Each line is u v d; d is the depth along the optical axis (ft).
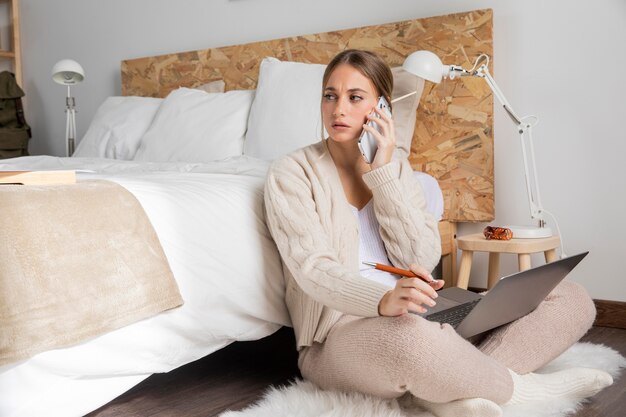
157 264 4.83
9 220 4.14
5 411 4.08
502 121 8.76
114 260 4.57
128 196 4.96
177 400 5.52
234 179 6.23
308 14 10.36
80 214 4.53
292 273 5.15
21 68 14.43
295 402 5.01
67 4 13.65
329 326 5.21
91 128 11.44
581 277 8.36
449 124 8.97
